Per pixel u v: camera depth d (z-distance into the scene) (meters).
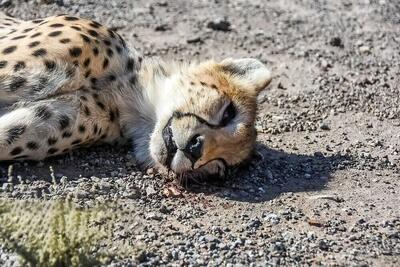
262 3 12.37
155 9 11.62
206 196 7.09
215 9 11.92
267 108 9.09
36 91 6.99
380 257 6.34
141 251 5.92
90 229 5.90
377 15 12.19
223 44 10.71
